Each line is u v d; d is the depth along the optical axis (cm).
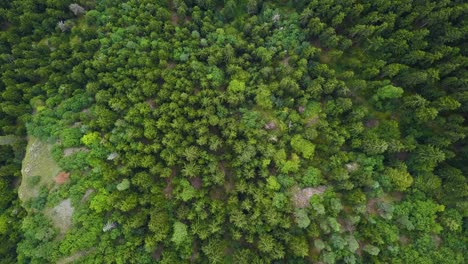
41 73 6481
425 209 5478
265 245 5128
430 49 6475
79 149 5906
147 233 5325
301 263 5191
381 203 5562
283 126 6156
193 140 6006
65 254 5106
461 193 5303
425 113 5738
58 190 5516
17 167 6144
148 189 5606
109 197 5334
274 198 5547
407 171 5894
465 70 6078
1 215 5681
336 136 5894
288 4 7394
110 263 5000
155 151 5762
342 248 5150
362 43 6812
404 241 5500
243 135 6094
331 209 5531
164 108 6022
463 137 5528
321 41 6856
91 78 6488
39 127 6069
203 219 5462
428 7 6406
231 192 5756
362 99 6531
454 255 5288
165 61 6506
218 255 5194
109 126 5981
